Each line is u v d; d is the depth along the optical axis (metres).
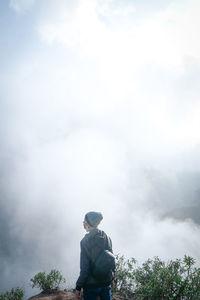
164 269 4.12
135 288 4.70
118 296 4.59
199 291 3.69
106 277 2.27
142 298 4.04
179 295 3.69
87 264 2.25
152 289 3.90
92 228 2.39
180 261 4.41
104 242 2.37
